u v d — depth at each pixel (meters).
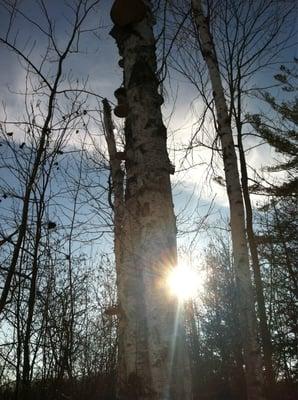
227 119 8.13
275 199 14.52
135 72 4.08
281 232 15.59
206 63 8.38
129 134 3.92
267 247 16.14
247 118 9.68
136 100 3.97
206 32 8.41
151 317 3.20
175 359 3.07
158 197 3.56
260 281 8.95
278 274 16.22
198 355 17.02
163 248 3.38
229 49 9.17
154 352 3.10
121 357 5.02
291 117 14.57
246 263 7.39
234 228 7.63
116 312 5.71
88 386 5.90
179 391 2.99
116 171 6.77
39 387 4.16
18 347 3.79
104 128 7.42
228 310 18.58
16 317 3.79
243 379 16.09
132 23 4.29
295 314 15.11
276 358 14.03
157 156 3.72
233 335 17.59
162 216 3.49
